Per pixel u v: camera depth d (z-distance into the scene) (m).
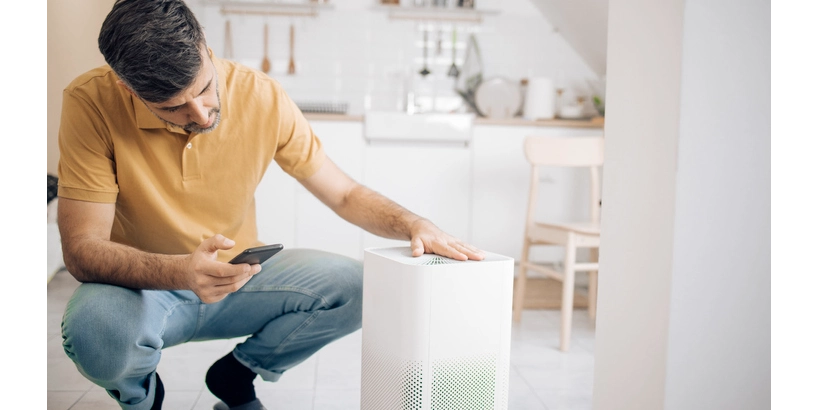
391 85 4.38
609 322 1.10
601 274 1.13
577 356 2.21
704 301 0.93
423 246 1.15
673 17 0.92
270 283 1.36
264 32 4.25
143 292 1.18
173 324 1.27
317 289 1.34
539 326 2.67
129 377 1.14
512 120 3.68
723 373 0.94
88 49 3.64
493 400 1.06
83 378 1.76
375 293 1.09
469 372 1.03
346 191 1.47
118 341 1.09
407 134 3.61
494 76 4.41
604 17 3.50
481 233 3.71
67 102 1.18
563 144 2.79
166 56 0.97
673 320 0.92
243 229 1.43
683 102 0.90
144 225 1.28
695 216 0.92
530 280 3.77
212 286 1.04
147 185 1.24
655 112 0.96
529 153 2.74
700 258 0.92
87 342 1.08
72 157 1.17
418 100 4.39
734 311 0.94
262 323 1.38
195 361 2.03
